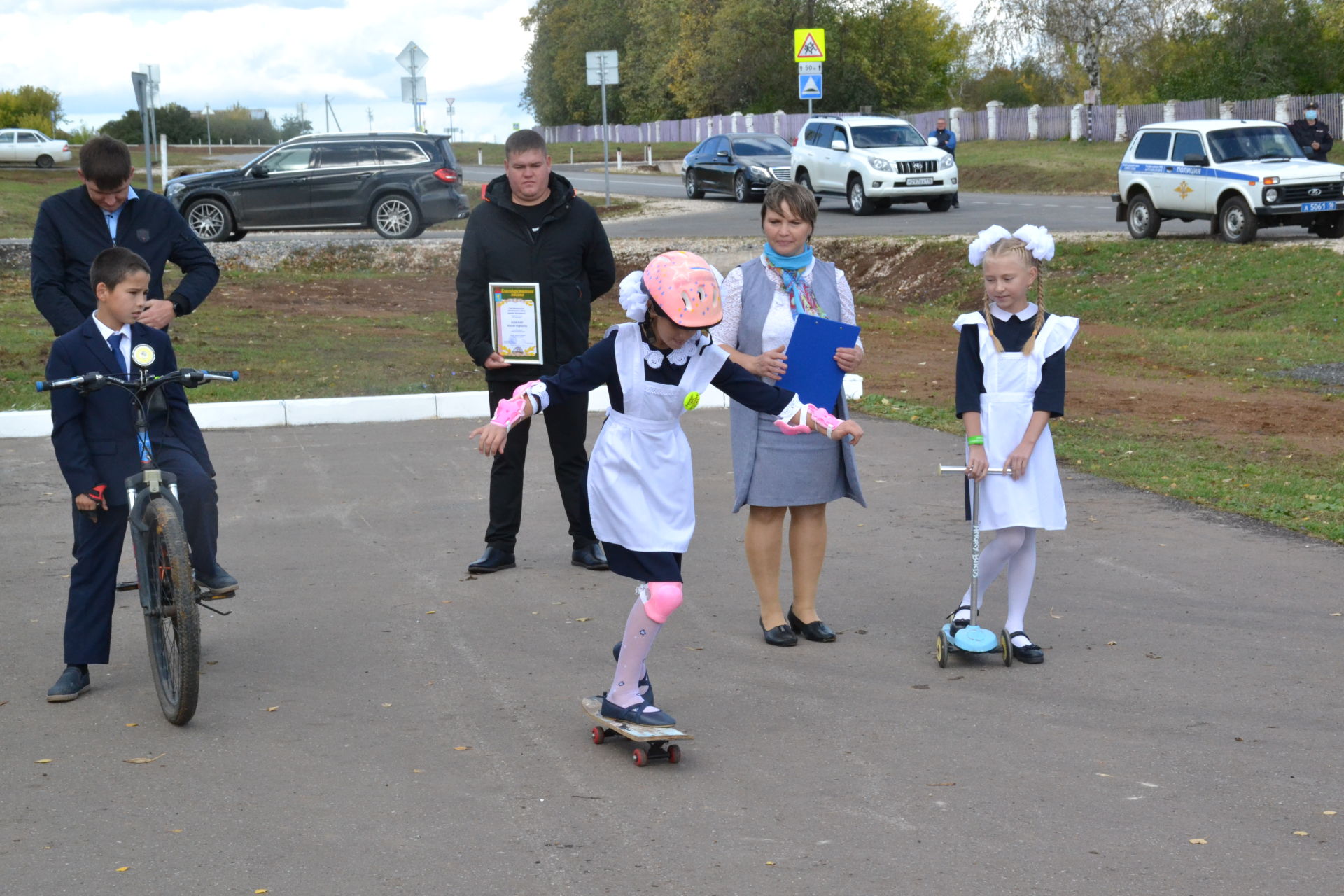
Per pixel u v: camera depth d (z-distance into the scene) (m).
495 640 5.68
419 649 5.56
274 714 4.80
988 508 5.27
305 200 23.88
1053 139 48.78
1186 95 47.25
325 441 10.15
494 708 4.85
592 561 6.84
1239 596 6.12
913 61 63.44
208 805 3.99
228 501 8.28
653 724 4.28
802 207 5.50
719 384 4.36
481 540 7.39
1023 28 50.38
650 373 4.22
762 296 5.56
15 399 11.17
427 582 6.59
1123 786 4.07
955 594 6.30
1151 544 7.07
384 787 4.12
